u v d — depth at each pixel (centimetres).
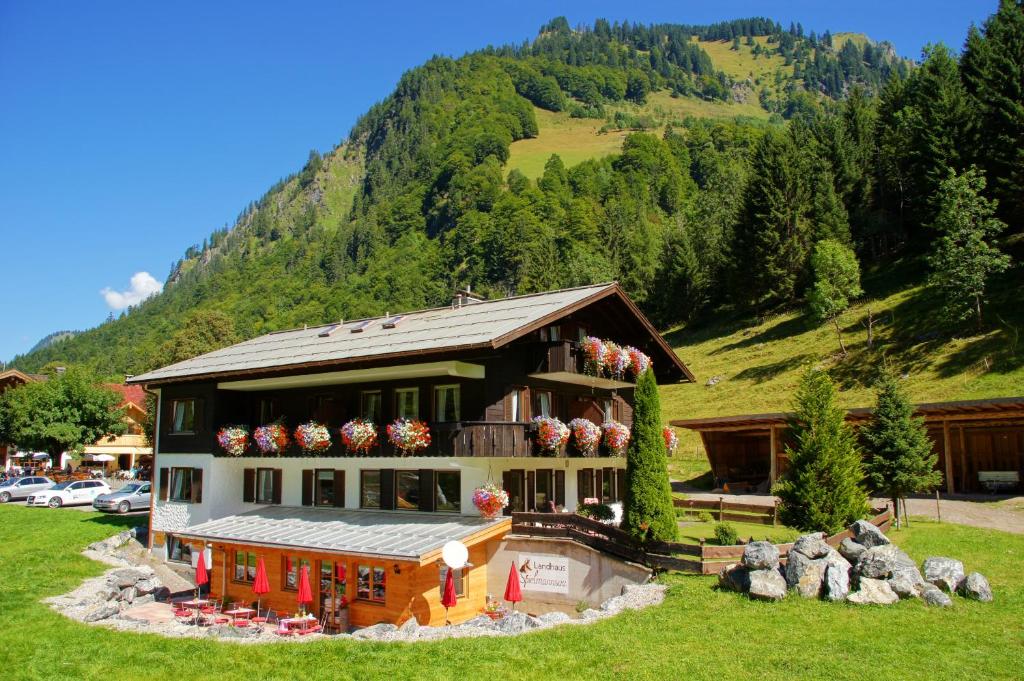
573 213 14400
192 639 1767
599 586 2114
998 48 6425
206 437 3075
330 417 2773
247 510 3050
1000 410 3170
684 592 1836
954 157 6312
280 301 19175
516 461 2475
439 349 2203
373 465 2623
